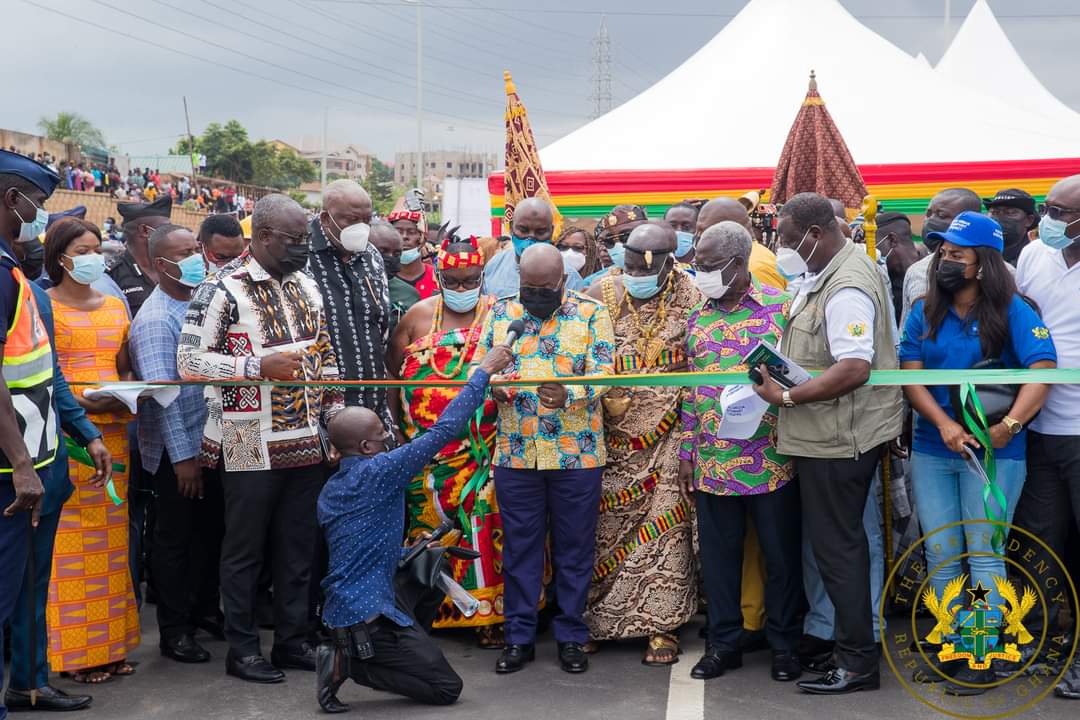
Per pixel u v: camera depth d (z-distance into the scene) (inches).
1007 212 221.0
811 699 171.3
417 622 181.5
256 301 183.8
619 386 181.9
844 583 172.6
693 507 195.3
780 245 175.6
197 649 199.2
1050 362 166.4
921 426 178.4
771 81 496.4
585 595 191.2
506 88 275.3
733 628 186.2
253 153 2459.4
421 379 205.0
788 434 173.9
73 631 182.7
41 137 1021.8
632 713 167.3
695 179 442.0
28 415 158.1
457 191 682.8
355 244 199.6
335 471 197.6
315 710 172.6
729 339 184.9
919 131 460.1
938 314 172.7
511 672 188.7
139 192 1077.1
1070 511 177.5
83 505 183.6
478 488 201.0
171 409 191.0
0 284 153.6
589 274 279.4
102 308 193.2
